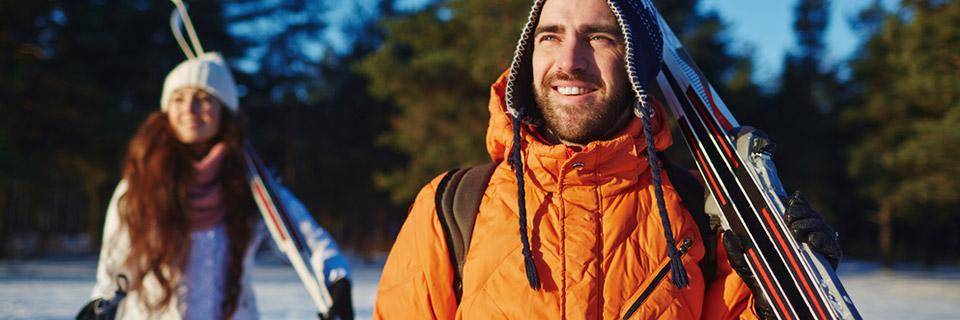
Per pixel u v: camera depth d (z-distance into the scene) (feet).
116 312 8.18
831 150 101.65
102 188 88.69
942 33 62.54
